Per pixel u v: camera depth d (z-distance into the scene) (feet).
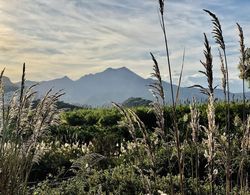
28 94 14.89
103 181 25.64
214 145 11.91
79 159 18.43
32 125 14.85
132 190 23.82
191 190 20.47
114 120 67.72
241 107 51.47
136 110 60.90
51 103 14.84
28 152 14.44
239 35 12.35
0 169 14.11
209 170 12.17
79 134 53.83
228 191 12.07
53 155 37.11
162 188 20.15
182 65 11.48
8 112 14.66
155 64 11.73
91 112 76.07
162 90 11.89
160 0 11.19
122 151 38.65
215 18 11.87
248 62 12.42
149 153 12.80
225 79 12.16
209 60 11.59
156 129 12.44
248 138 12.40
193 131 12.75
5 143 14.60
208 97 11.89
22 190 14.42
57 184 25.67
